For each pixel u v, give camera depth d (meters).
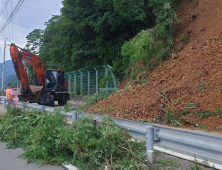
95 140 4.67
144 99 9.25
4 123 7.45
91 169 4.43
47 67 32.94
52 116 5.92
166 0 15.78
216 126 6.57
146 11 16.34
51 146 5.08
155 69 12.48
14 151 5.87
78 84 21.27
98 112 10.03
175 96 8.55
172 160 4.59
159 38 15.03
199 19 14.34
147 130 4.26
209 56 9.70
